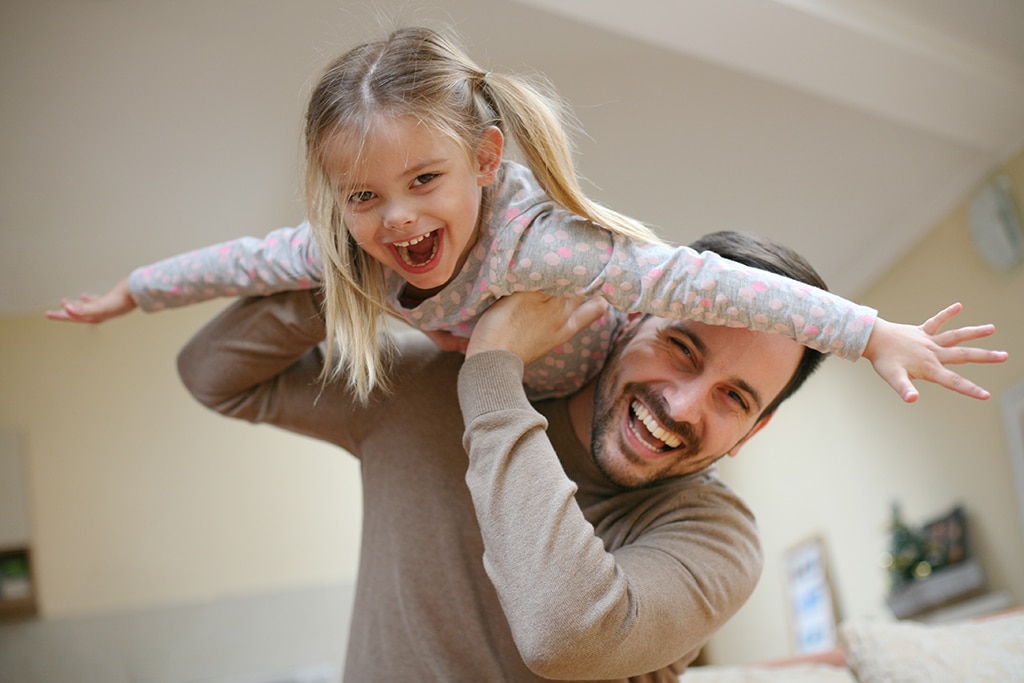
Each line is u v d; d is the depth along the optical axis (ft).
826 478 19.31
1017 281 14.79
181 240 15.07
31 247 14.61
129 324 19.22
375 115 4.47
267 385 5.95
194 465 19.06
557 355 5.45
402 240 4.58
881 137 14.23
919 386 16.79
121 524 18.53
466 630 5.17
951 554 16.07
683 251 4.83
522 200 4.94
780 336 5.23
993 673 6.68
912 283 16.74
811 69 12.33
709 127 13.25
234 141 12.98
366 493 5.68
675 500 5.43
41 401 18.61
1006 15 12.26
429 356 5.77
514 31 11.08
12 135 12.14
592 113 12.69
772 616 21.20
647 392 5.23
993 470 15.43
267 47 11.23
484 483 4.75
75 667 17.85
